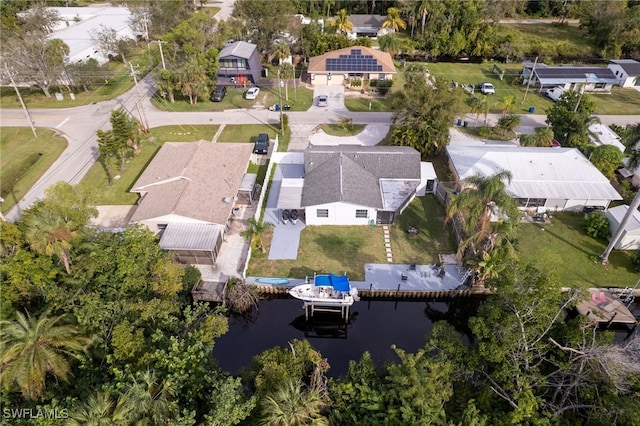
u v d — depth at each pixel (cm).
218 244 4016
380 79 7606
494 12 9331
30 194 4750
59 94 6925
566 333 2802
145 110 6669
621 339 3456
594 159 4962
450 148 5225
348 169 4628
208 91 6750
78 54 7512
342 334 3572
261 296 3781
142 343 2652
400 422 2419
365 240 4228
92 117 6412
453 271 3875
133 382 2345
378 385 2669
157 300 2925
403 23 9700
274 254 4053
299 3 11162
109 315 2883
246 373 2827
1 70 6488
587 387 2552
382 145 5769
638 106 6856
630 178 4978
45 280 3155
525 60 9006
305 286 3572
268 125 6278
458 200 3428
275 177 5128
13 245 3338
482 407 2633
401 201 4403
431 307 3797
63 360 2520
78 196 3650
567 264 3938
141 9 9062
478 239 3519
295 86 7606
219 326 2883
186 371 2530
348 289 3450
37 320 2705
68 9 10744
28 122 6238
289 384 2447
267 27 7988
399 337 3516
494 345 2598
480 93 7312
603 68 7556
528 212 4581
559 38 10069
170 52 7394
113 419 2134
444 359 2786
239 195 4666
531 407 2412
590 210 4512
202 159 4819
